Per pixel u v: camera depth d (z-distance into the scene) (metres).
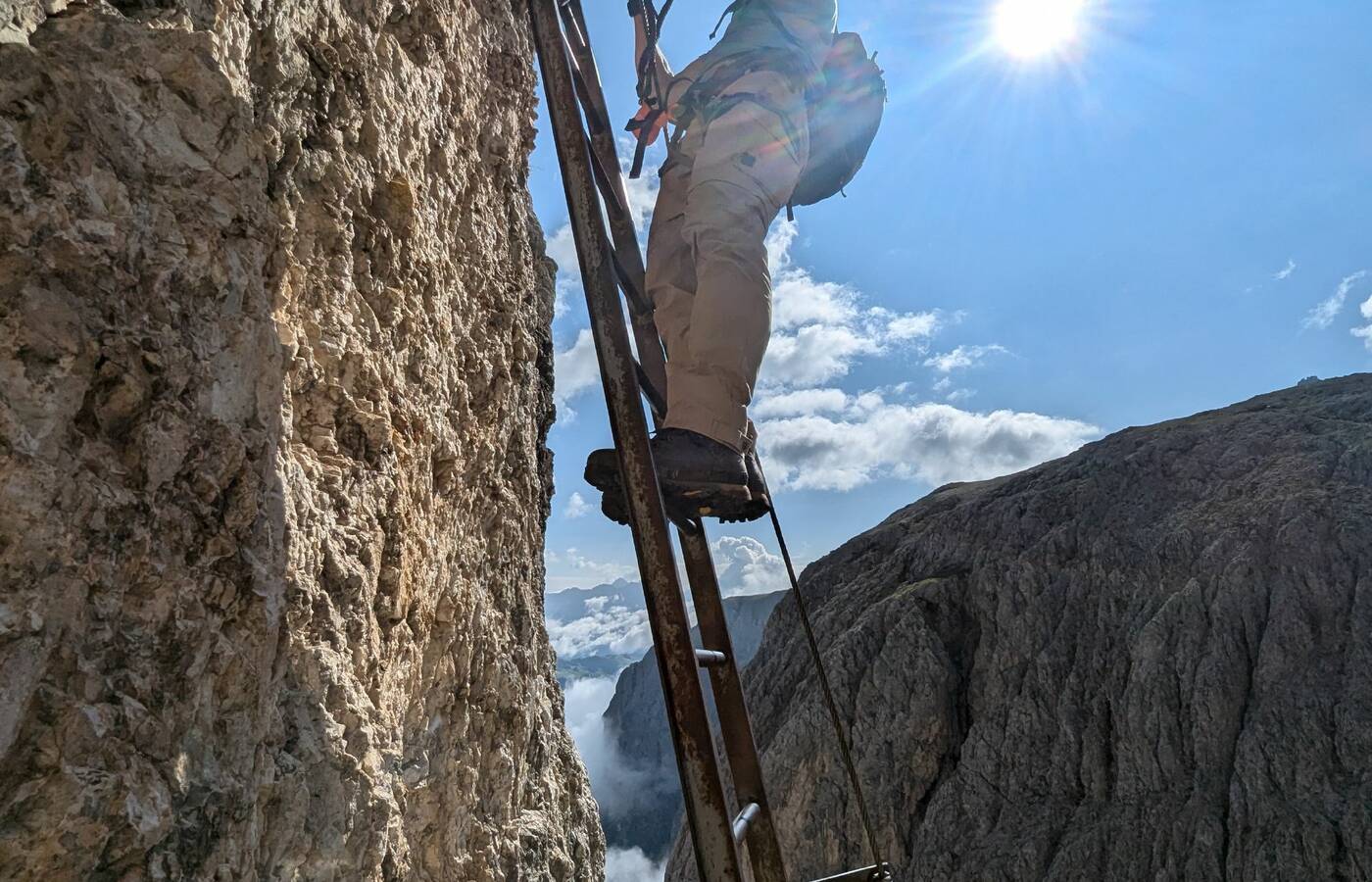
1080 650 56.59
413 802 2.84
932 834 53.25
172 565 1.45
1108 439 70.12
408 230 2.98
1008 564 62.56
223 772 1.52
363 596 2.34
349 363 2.43
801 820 56.41
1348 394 64.69
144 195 1.51
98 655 1.28
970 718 57.94
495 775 3.79
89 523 1.29
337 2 2.67
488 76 4.69
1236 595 52.34
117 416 1.38
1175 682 51.62
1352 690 45.97
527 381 5.06
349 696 2.15
